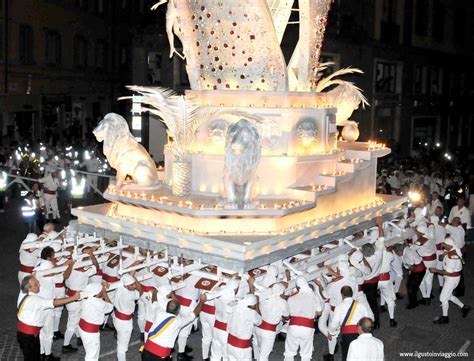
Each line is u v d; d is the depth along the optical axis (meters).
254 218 10.52
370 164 13.83
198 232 10.47
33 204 17.09
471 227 19.45
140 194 11.47
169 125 11.53
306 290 9.85
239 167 10.24
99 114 35.75
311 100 12.34
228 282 9.52
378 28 33.97
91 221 11.91
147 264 10.09
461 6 43.50
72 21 32.78
